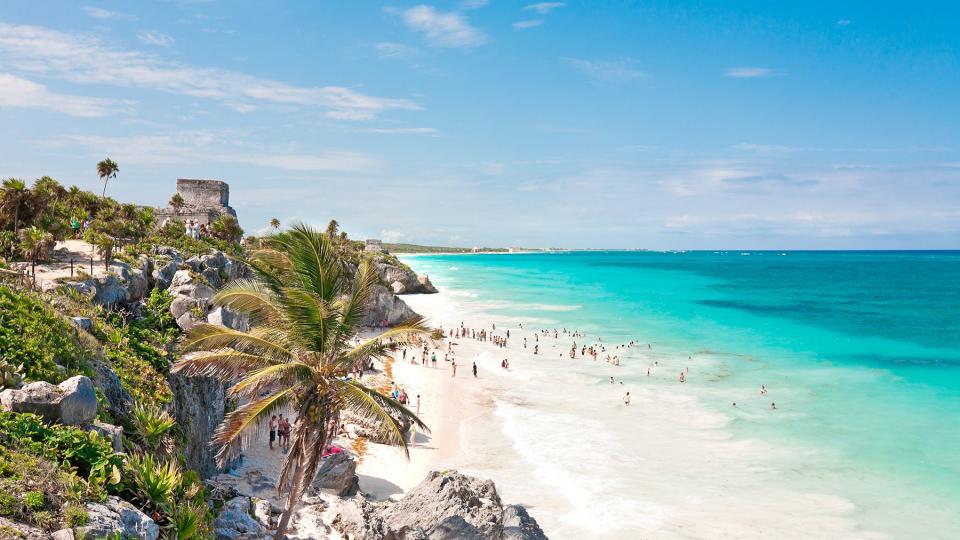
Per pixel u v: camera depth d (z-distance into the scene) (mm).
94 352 22047
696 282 197750
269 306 20219
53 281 28609
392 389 51250
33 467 13539
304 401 19203
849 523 29516
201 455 26922
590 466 36500
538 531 24250
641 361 68875
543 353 73625
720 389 55750
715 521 29625
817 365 66688
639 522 29328
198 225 63031
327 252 20172
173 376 26172
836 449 39656
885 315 111062
